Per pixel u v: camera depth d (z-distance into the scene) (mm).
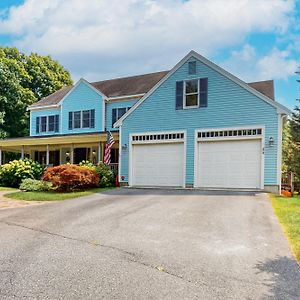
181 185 16578
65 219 8852
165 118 17266
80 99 25000
